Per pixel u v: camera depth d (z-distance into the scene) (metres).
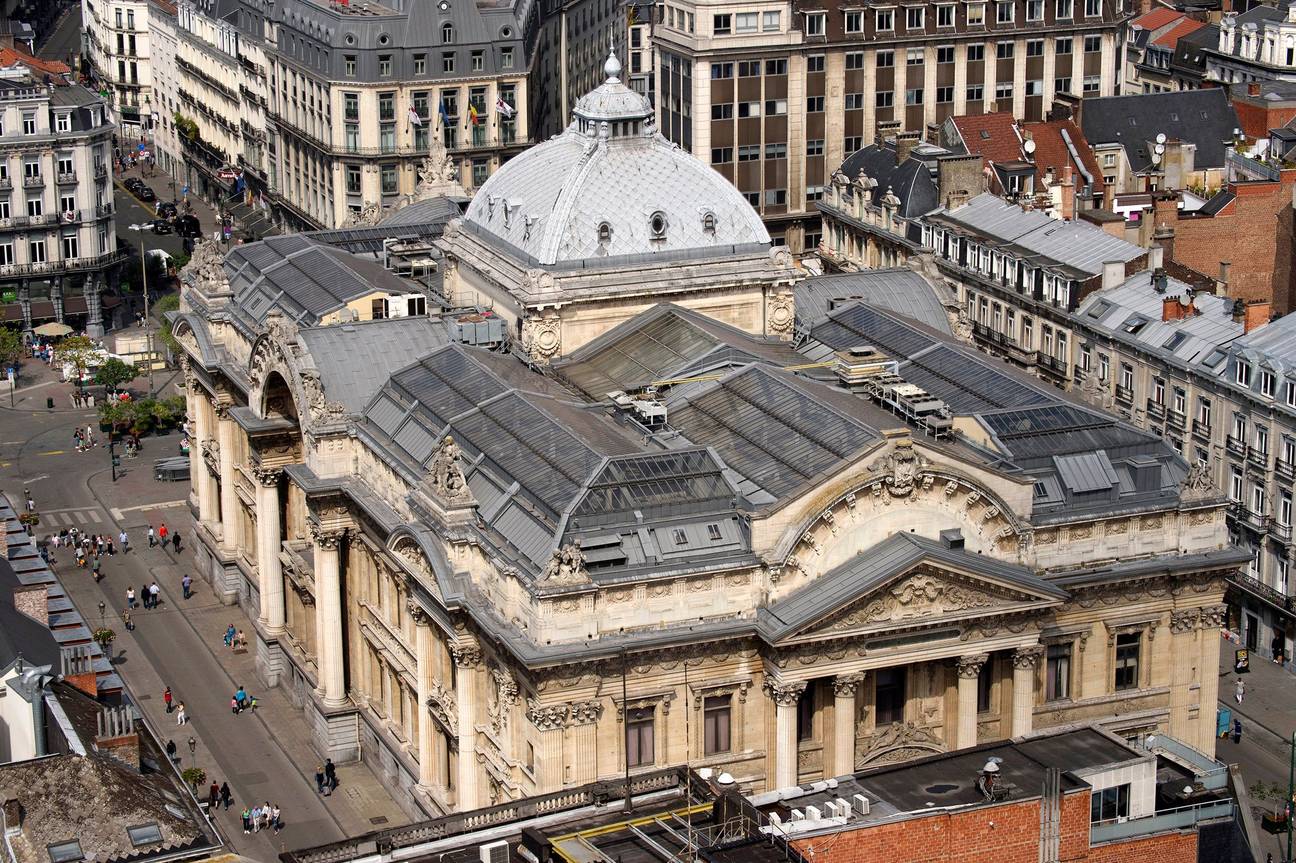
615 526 169.62
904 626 170.00
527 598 165.50
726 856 120.56
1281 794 192.75
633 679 167.25
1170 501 184.00
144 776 148.88
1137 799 131.88
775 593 169.88
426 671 185.88
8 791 137.88
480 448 184.62
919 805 129.62
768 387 189.88
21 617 171.88
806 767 174.38
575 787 153.50
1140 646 186.00
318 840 191.50
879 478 170.50
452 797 186.50
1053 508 181.25
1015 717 178.50
